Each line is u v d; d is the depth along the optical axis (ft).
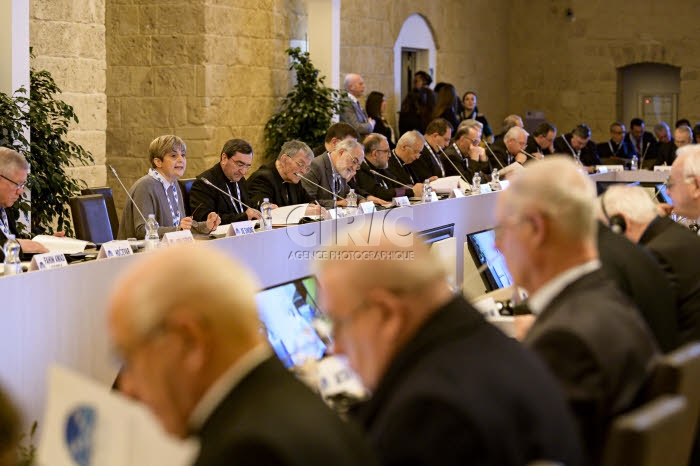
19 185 16.40
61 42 27.66
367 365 6.22
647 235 11.37
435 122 30.32
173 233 15.55
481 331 6.16
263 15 37.01
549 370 7.00
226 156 21.30
